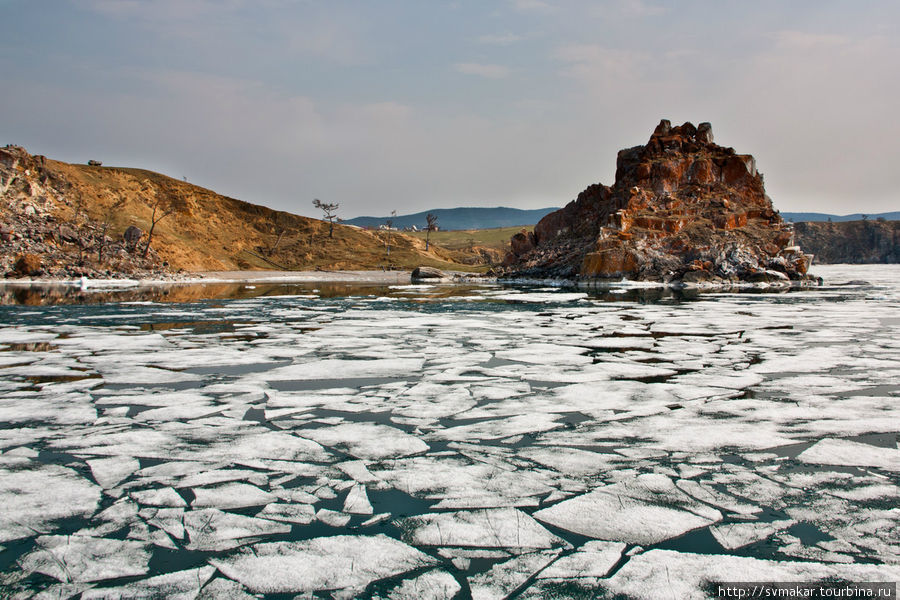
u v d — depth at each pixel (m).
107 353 13.57
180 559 4.53
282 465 6.47
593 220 54.81
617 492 5.71
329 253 92.50
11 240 48.34
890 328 17.66
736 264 43.91
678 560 4.46
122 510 5.37
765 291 37.66
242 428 7.78
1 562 4.48
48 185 62.78
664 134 53.19
